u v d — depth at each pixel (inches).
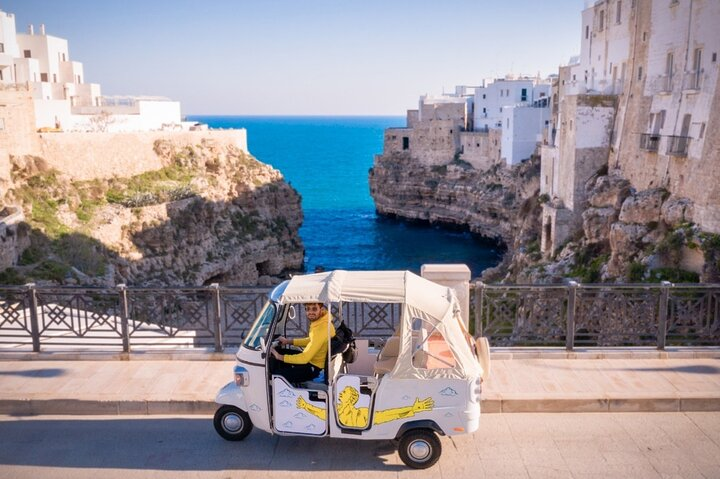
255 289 425.4
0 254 1342.3
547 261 1811.0
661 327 423.8
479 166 3336.6
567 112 1838.1
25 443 335.3
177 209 1959.9
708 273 1138.0
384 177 3836.1
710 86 1242.6
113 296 511.2
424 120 3634.4
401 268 2667.3
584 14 2068.2
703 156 1241.4
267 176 2502.5
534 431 342.6
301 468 310.3
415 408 302.0
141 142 2113.7
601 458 314.3
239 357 322.0
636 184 1581.0
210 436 342.0
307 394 309.6
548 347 434.6
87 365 418.3
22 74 2554.1
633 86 1635.1
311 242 3181.6
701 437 334.3
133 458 319.9
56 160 1822.1
